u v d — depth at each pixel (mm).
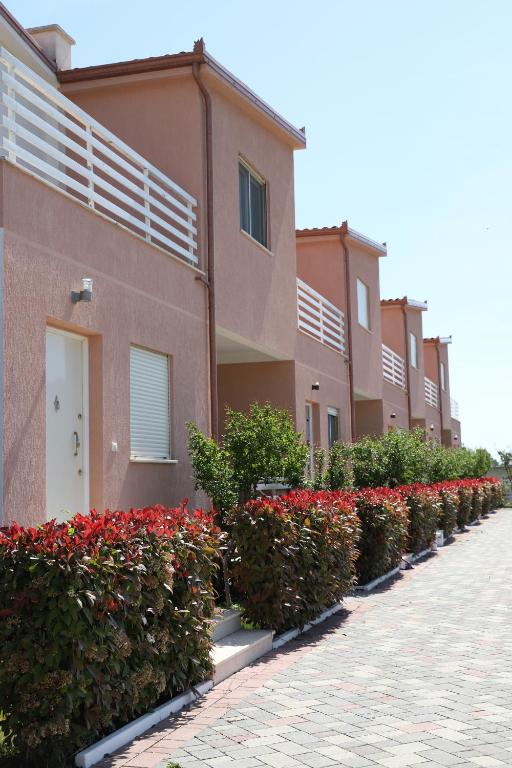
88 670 5402
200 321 12602
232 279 13859
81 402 9570
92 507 9586
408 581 14461
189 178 12945
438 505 19422
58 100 9625
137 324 10602
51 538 5449
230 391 17516
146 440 10906
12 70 8953
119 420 10039
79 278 9219
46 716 5301
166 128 13102
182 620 6773
